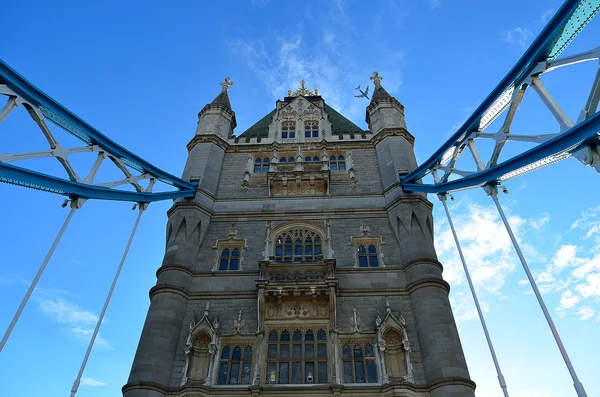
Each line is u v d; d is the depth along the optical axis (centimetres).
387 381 2205
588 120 1591
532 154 1962
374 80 4384
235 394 2194
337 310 2538
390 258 2812
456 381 2120
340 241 2939
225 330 2475
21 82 1905
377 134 3741
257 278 2720
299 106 4356
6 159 1823
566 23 1803
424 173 3025
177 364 2342
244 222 3097
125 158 2619
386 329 2409
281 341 2431
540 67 1920
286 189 3366
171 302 2534
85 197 2300
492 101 2264
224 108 4069
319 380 2281
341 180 3438
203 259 2861
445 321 2373
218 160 3606
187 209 3066
